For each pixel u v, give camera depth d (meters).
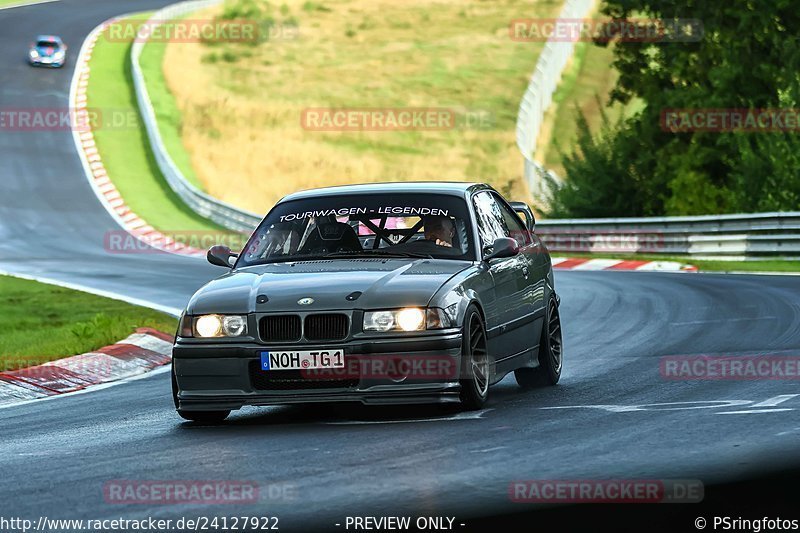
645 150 134.50
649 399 33.94
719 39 129.25
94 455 28.94
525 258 38.78
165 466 26.75
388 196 36.84
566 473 23.59
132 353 52.25
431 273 33.12
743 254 97.00
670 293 70.44
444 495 22.17
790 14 123.75
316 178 180.25
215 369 31.88
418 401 31.17
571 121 192.38
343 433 30.22
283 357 31.41
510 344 36.00
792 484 22.11
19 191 165.25
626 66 137.12
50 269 104.25
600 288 76.94
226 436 31.02
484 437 28.34
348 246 35.59
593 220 114.31
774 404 31.41
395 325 31.33
